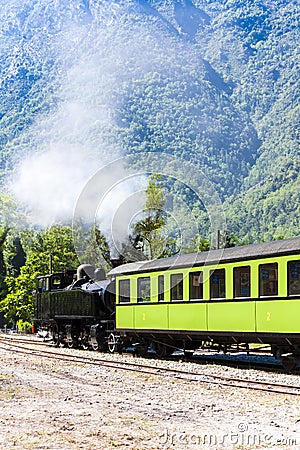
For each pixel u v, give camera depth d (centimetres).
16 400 1151
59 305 2819
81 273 2681
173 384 1406
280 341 1625
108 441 803
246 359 2058
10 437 825
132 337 2248
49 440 809
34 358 2106
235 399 1173
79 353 2339
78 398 1178
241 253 1756
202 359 2053
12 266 6369
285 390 1263
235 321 1750
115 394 1244
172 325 1997
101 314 2461
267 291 1650
